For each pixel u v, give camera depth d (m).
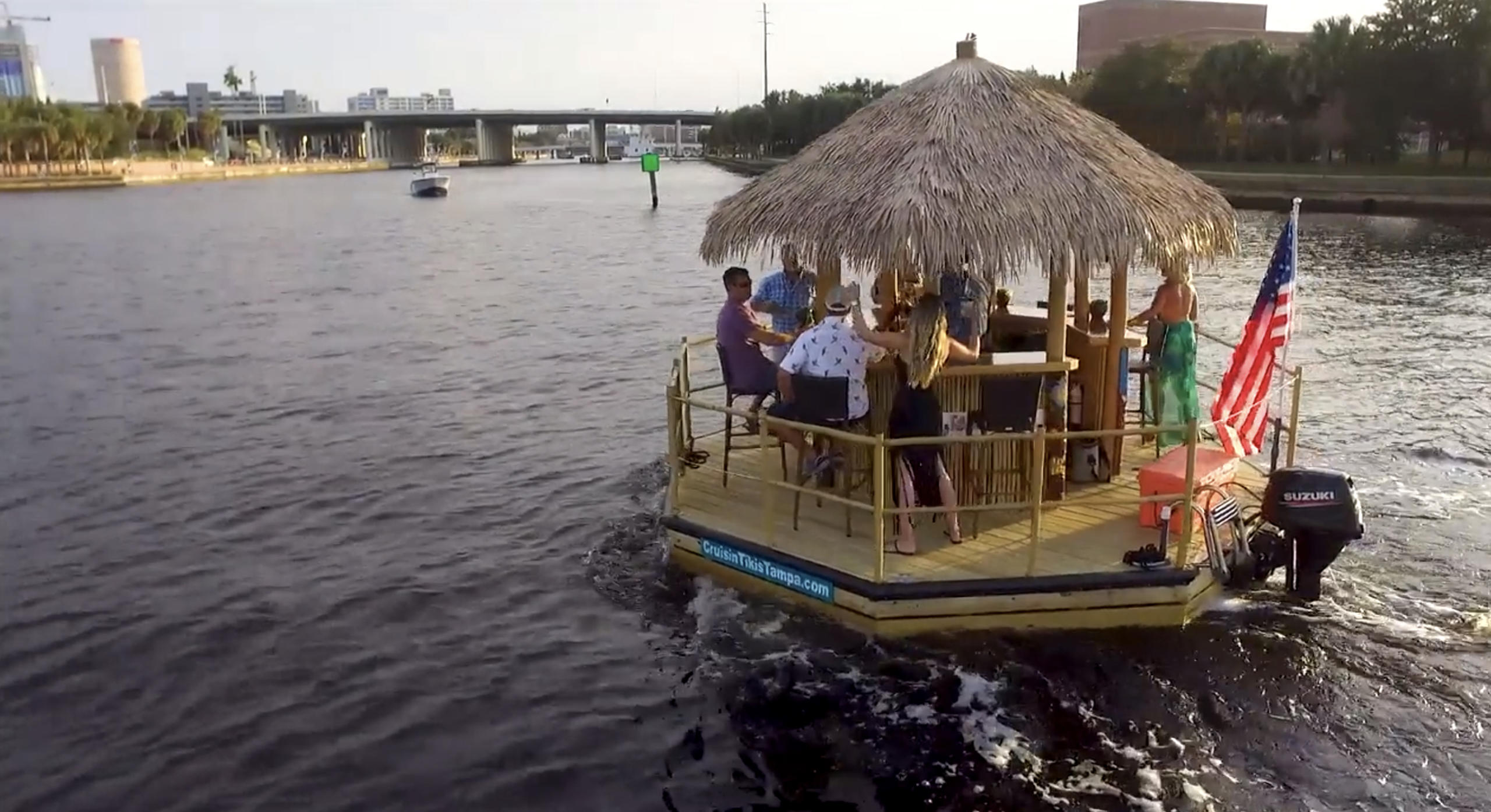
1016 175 8.51
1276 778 6.90
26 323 27.55
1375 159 69.44
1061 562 8.41
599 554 10.95
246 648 9.17
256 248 49.84
